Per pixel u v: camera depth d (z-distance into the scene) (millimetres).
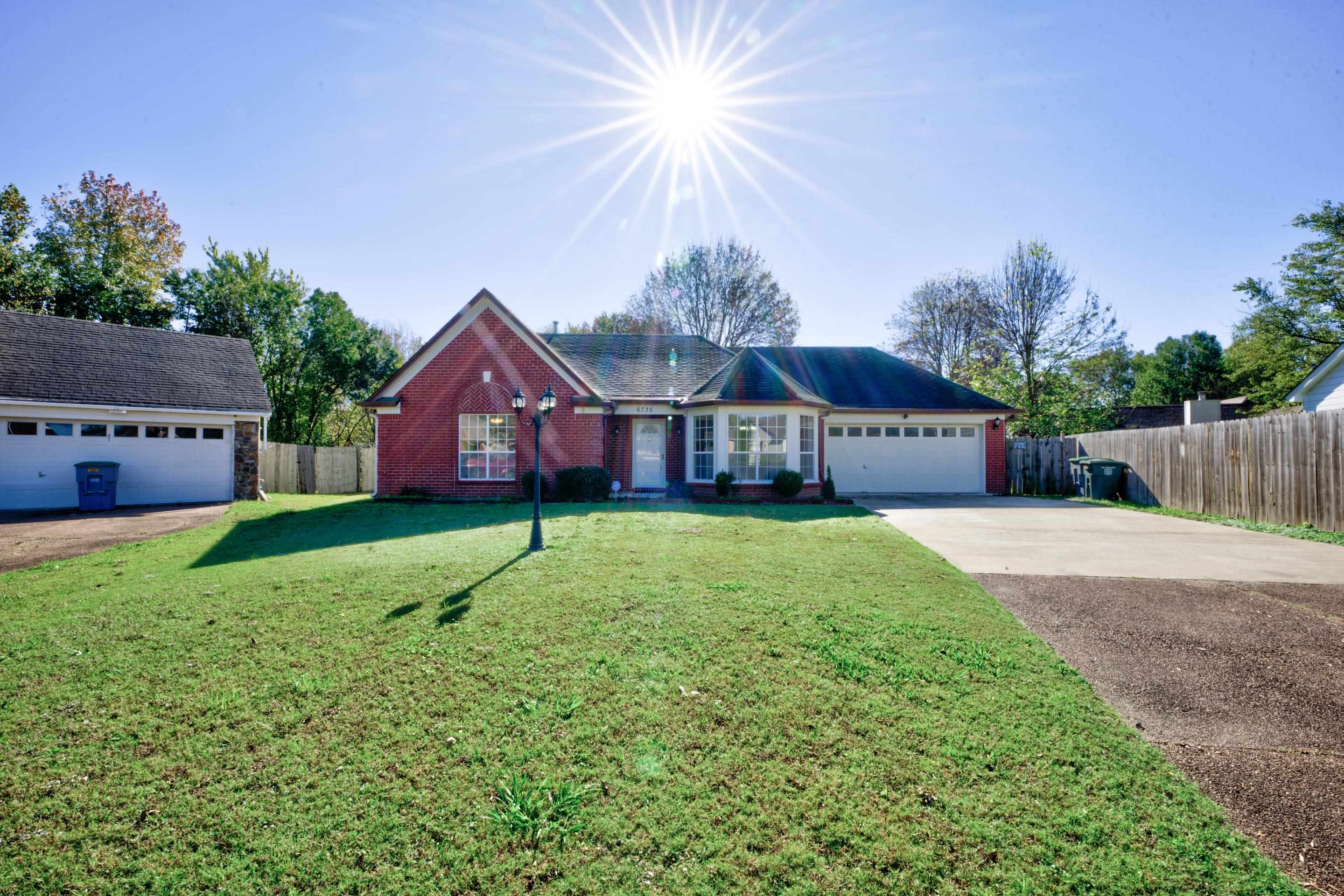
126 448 14469
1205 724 3596
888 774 3053
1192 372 51562
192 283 28859
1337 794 2947
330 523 10461
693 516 11023
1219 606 5617
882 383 19953
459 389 14953
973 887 2377
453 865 2459
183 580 6289
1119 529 10336
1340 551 8297
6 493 13172
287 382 30812
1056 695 3859
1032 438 19766
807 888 2371
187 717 3492
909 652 4430
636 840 2600
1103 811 2807
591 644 4500
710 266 35219
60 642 4531
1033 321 27484
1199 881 2406
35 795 2836
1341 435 9805
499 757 3148
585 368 17781
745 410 14828
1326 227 27812
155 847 2543
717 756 3184
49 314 25391
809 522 10570
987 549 8398
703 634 4699
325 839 2590
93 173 27719
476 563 6809
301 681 3900
